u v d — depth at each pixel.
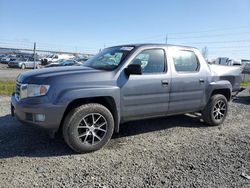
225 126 6.25
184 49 5.58
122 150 4.48
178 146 4.77
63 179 3.41
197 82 5.62
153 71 4.99
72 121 4.13
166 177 3.55
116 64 4.72
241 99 10.77
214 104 6.01
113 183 3.35
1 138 4.79
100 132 4.47
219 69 6.34
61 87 4.05
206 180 3.50
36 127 4.09
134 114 4.79
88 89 4.19
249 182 3.49
